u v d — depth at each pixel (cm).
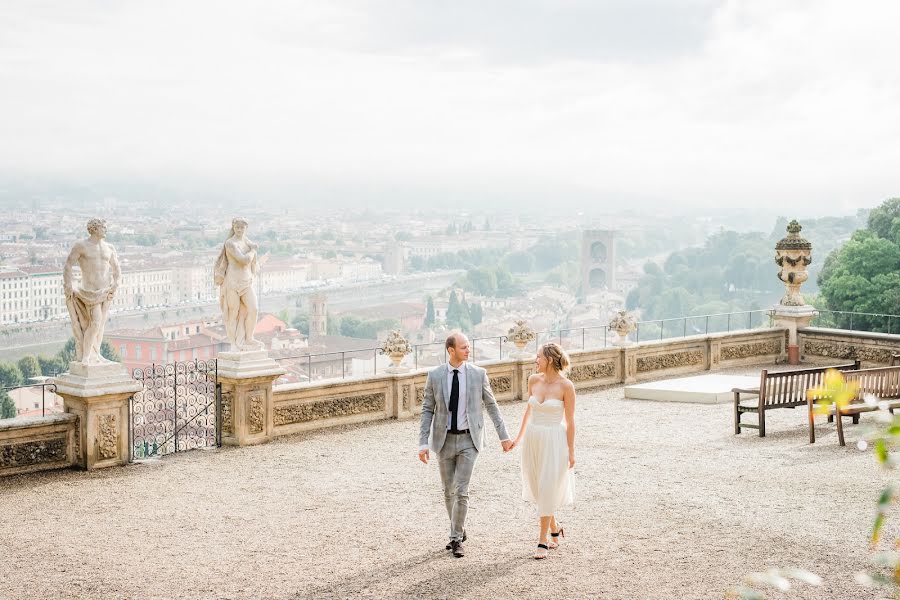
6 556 838
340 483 1105
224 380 1312
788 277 2150
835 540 855
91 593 743
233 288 1328
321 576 774
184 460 1231
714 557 812
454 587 744
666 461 1202
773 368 2058
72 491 1070
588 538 873
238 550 849
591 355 1827
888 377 1384
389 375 1508
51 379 1183
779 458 1210
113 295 1205
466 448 837
